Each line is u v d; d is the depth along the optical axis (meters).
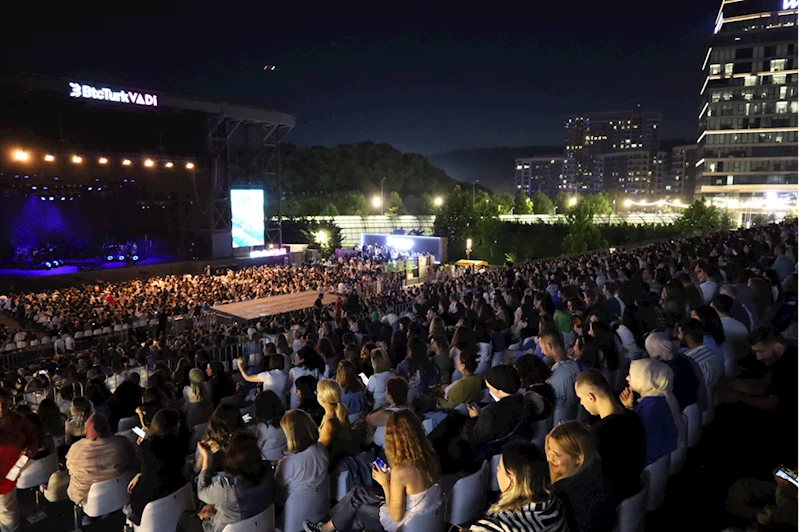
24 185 48.81
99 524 5.86
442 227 81.81
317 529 5.19
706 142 110.12
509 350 10.02
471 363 6.70
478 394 6.68
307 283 36.56
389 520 4.55
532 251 76.69
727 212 94.88
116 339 24.59
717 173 109.31
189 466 6.84
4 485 6.03
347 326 14.91
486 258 78.06
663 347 6.29
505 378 5.26
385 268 47.47
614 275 14.36
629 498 4.16
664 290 9.92
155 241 59.81
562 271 19.38
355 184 132.50
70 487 5.96
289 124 59.66
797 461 5.04
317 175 130.25
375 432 6.52
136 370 13.48
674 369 5.95
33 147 40.59
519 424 5.18
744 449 6.05
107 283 40.56
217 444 5.44
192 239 56.56
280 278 38.25
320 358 9.02
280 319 20.56
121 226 60.03
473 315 11.25
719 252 18.39
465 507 4.95
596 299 11.68
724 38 106.94
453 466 5.28
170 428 5.17
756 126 105.81
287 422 5.17
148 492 4.98
